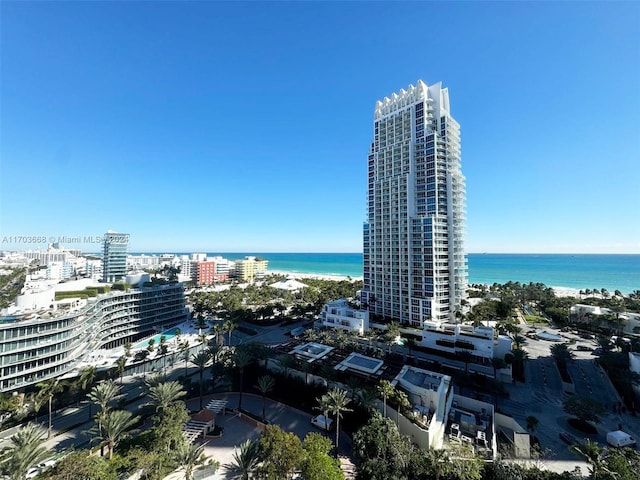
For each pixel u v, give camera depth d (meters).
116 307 117.56
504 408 64.31
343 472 41.53
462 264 123.12
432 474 38.88
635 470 36.62
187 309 157.12
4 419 63.59
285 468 38.97
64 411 68.06
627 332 116.44
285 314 156.88
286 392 70.50
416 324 113.12
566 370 82.19
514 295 183.25
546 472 39.03
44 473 39.03
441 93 125.31
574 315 131.50
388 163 129.00
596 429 56.62
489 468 40.47
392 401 55.94
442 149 119.75
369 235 132.25
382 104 138.62
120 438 50.62
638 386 65.44
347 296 172.62
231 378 73.56
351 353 81.31
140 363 91.44
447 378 65.44
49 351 80.38
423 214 117.69
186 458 41.91
